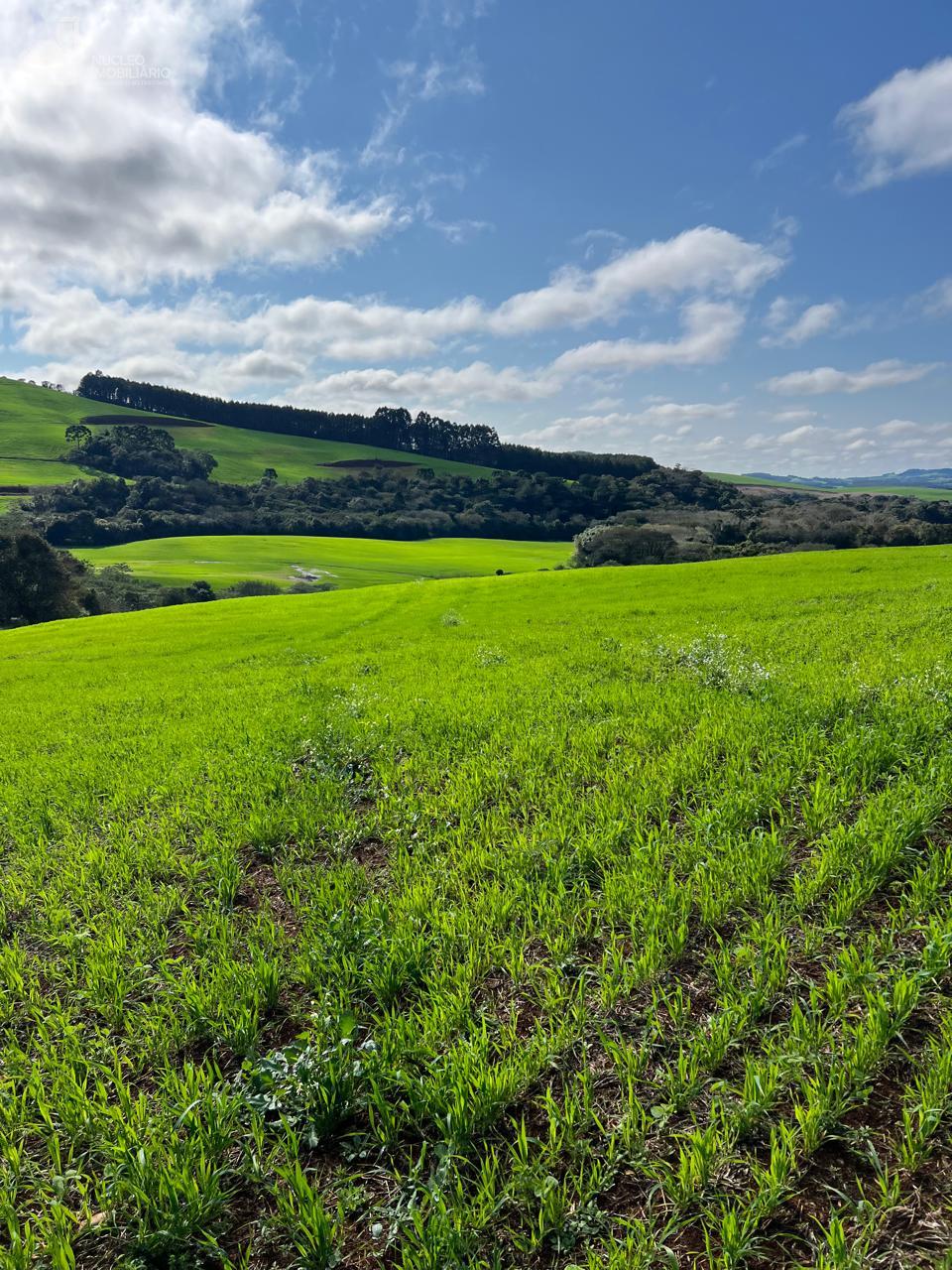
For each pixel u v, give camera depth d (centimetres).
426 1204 320
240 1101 379
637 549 9406
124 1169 345
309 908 584
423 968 484
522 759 888
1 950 595
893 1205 289
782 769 712
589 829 661
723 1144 324
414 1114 373
